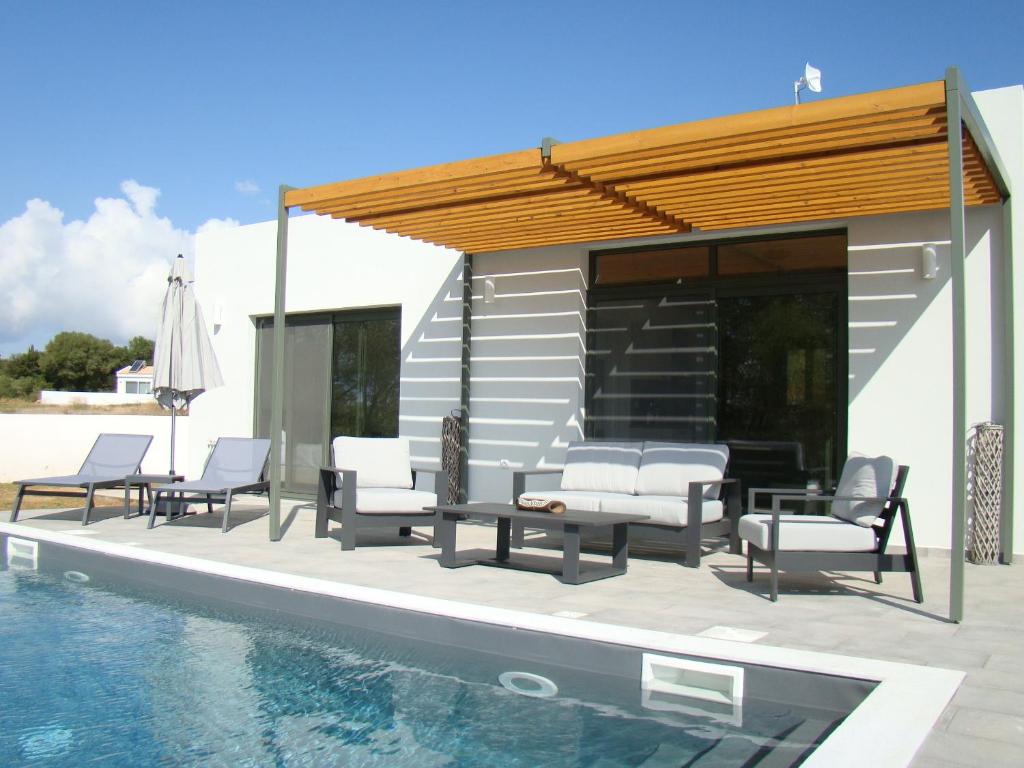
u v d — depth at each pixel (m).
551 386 8.44
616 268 8.30
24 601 5.10
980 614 4.46
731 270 7.70
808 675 3.23
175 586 5.48
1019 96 6.31
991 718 2.79
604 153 5.34
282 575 5.09
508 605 4.50
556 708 3.23
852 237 6.96
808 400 7.29
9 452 15.09
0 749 2.81
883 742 2.52
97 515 8.59
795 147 5.16
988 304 6.42
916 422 6.67
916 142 5.04
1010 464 6.22
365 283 9.91
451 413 9.12
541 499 5.62
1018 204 6.31
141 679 3.58
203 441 11.35
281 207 6.89
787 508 7.33
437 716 3.14
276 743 2.88
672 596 4.86
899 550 6.61
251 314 10.99
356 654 3.98
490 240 8.14
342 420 10.37
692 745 2.84
